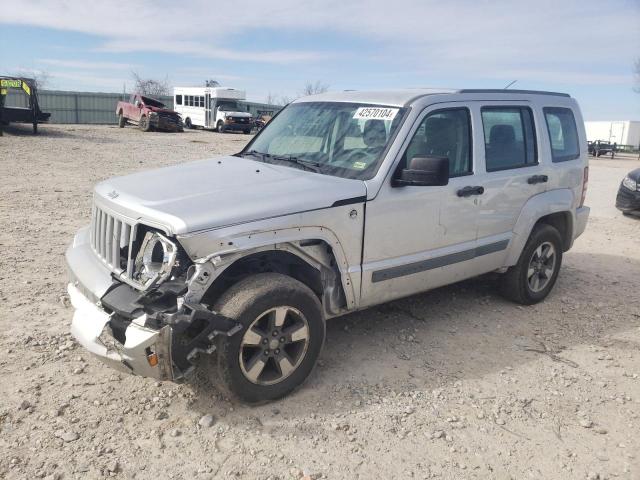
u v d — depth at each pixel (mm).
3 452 3055
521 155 5324
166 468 3018
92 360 4094
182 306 3168
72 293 3799
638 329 5273
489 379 4172
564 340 4953
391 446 3311
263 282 3494
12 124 31297
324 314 3881
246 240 3418
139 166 15547
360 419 3553
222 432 3342
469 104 4836
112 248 3697
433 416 3641
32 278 5695
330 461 3145
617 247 8641
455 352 4582
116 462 3021
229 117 36656
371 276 4125
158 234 3396
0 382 3723
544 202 5426
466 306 5609
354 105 4762
